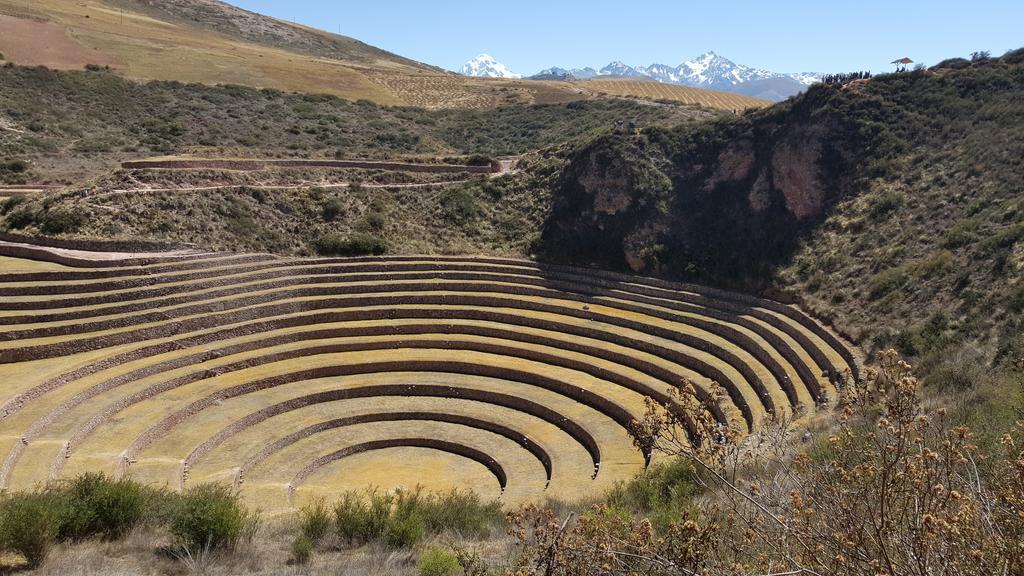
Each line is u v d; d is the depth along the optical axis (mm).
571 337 46875
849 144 53281
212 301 45531
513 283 55156
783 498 10680
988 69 54844
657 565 9781
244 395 39750
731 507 11109
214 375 40812
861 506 9266
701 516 13398
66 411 33750
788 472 11031
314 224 58125
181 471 30188
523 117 103562
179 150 75375
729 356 41219
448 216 63281
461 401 41406
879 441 10156
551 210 62844
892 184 48875
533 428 37906
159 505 20953
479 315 50094
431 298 51594
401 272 54250
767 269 49719
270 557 18078
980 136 47719
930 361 30219
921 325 33844
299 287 49969
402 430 38406
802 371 36250
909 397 9492
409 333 48281
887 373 10125
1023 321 29094
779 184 54719
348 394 41312
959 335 31422
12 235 49719
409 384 42156
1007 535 7805
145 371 38812
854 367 33812
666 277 54094
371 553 18750
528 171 69750
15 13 111562
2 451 28562
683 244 55719
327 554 18812
